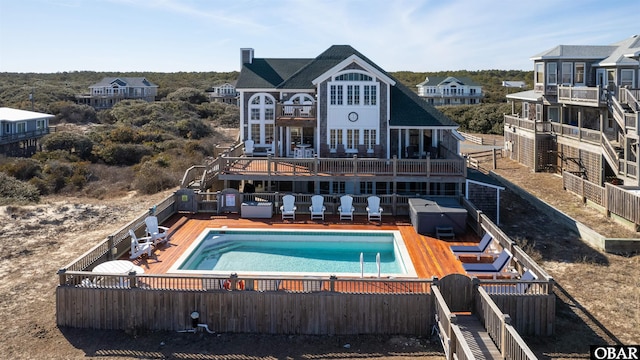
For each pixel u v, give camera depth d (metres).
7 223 23.81
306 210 23.47
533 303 13.51
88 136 53.22
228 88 113.50
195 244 18.77
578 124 33.53
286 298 13.66
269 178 23.70
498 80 140.38
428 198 23.38
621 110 26.70
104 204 28.80
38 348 12.84
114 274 13.88
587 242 20.86
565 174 30.03
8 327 13.89
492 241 17.88
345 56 31.00
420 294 13.52
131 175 39.50
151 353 12.65
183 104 85.81
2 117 54.03
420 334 13.55
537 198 27.08
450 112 77.94
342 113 26.97
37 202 29.95
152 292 13.82
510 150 43.81
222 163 24.03
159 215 21.28
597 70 33.66
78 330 13.86
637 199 21.59
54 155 45.06
